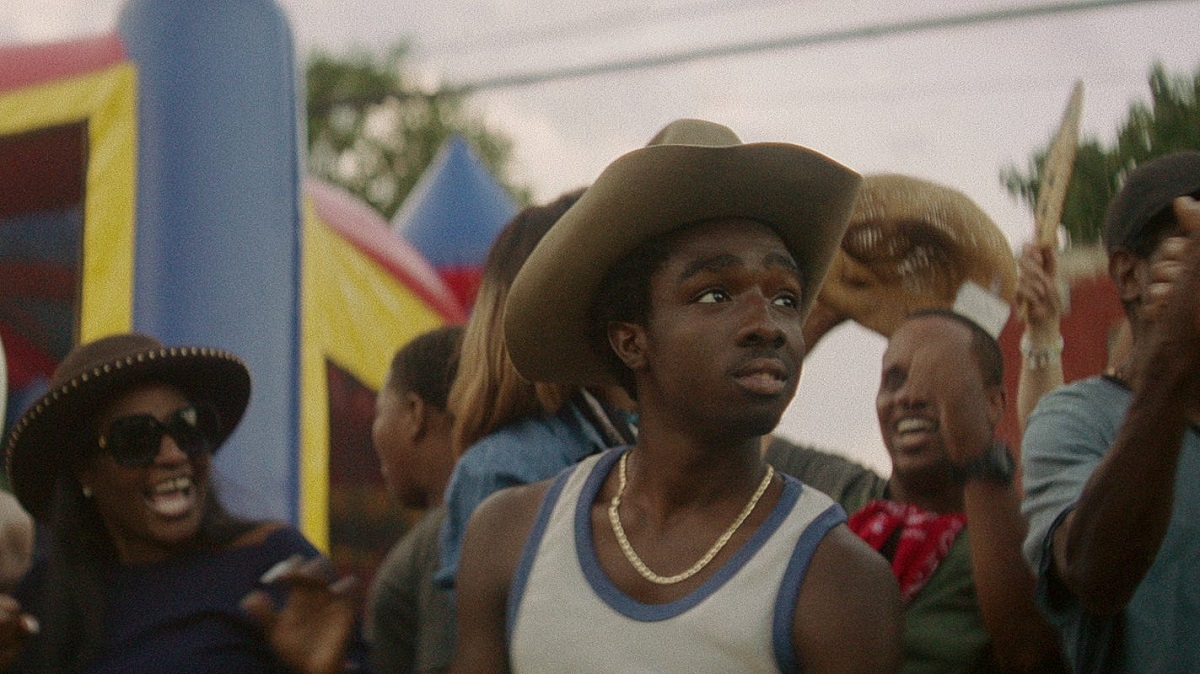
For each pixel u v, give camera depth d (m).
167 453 2.53
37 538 3.11
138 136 4.55
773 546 1.51
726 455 1.57
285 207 4.59
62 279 5.02
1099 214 2.28
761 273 1.55
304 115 4.96
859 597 1.48
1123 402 1.97
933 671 2.05
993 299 2.20
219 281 4.42
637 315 1.62
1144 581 1.85
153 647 2.42
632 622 1.50
